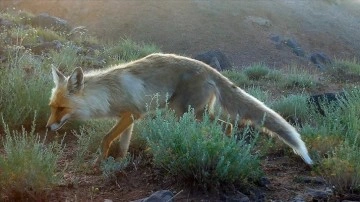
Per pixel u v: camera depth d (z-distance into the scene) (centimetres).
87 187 237
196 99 274
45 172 227
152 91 271
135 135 274
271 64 1075
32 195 225
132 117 262
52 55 458
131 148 272
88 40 674
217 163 232
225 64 757
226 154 232
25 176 225
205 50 1141
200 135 237
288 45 1215
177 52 1132
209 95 277
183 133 238
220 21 1301
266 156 272
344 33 1474
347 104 324
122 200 228
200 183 230
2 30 582
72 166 254
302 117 351
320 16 1548
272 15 1421
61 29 757
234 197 228
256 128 288
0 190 224
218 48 1155
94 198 229
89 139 267
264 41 1220
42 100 297
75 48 545
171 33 1217
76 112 259
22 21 733
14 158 226
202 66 280
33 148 233
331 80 682
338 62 823
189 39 1195
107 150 259
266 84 600
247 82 601
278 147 278
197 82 275
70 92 258
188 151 231
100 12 1295
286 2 1579
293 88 575
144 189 235
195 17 1303
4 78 312
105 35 1203
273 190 238
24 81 315
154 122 253
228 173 231
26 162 226
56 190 233
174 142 237
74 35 743
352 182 234
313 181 245
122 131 262
